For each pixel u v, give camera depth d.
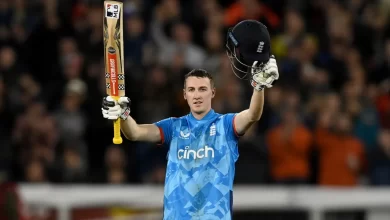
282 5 71.38
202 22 67.31
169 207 32.38
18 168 58.31
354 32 71.44
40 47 64.38
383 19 73.50
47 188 55.31
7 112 60.34
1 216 51.00
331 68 67.44
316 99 62.59
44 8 65.38
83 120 60.22
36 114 59.00
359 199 57.38
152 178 58.34
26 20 65.44
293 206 56.75
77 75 61.72
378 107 65.44
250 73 32.44
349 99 63.88
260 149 58.50
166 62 64.00
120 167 58.72
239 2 68.81
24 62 64.12
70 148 58.69
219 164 32.34
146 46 64.56
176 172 32.56
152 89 60.94
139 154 59.47
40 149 57.84
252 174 58.03
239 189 56.44
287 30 67.88
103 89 61.34
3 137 59.44
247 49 31.61
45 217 54.91
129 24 64.25
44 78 64.12
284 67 63.91
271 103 61.28
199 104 32.88
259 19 68.62
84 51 63.38
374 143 62.09
